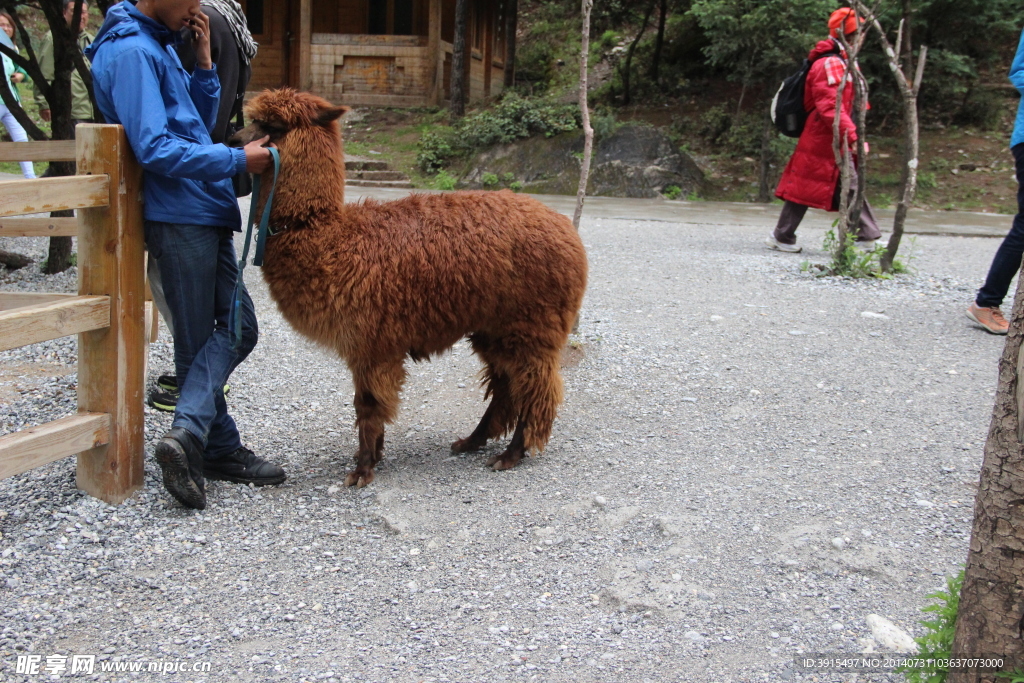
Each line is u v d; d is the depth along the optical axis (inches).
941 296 293.9
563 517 143.7
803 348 236.8
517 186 672.4
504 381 168.4
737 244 402.9
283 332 250.8
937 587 123.0
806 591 122.2
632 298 290.2
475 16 904.3
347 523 142.3
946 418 187.9
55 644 111.0
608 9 848.9
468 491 153.8
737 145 727.1
